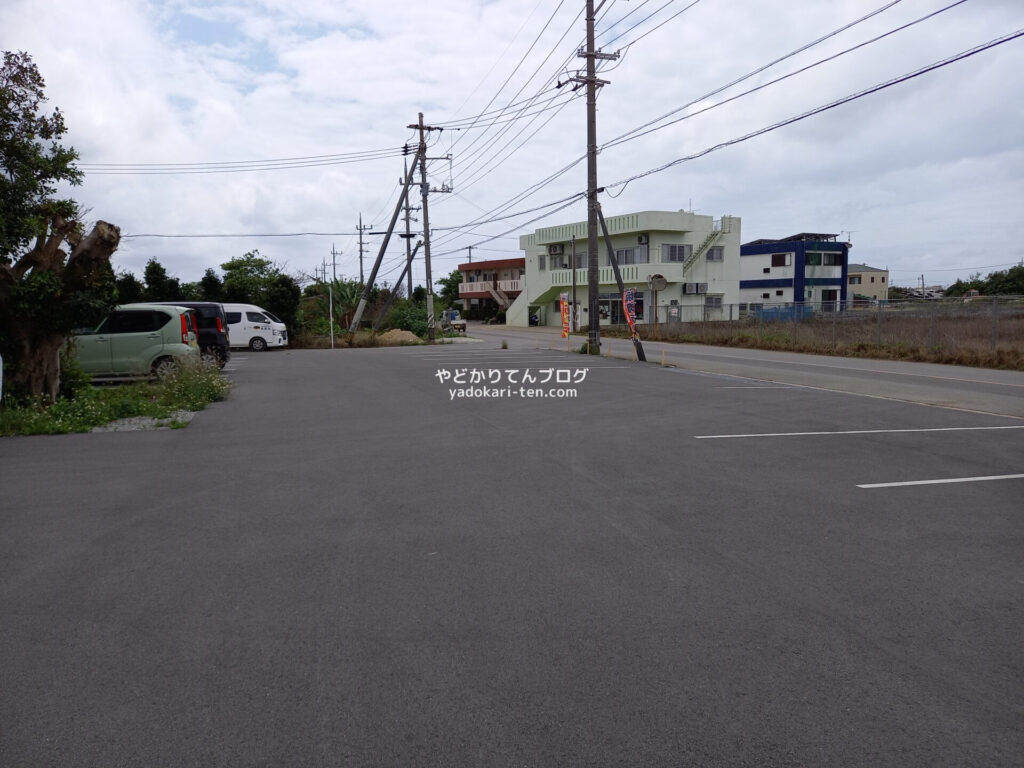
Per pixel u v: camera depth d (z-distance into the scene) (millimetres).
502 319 73250
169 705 3473
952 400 14195
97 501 6949
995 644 4039
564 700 3498
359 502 6891
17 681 3691
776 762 3031
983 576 5020
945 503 6805
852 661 3857
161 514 6523
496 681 3672
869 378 18781
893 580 4949
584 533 5949
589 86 24797
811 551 5516
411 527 6129
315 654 3961
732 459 8688
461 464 8469
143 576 5074
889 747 3123
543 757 3072
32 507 6750
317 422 11508
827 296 62562
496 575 5066
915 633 4172
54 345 12648
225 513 6555
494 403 13680
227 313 31078
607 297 54656
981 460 8641
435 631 4223
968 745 3135
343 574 5102
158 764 3037
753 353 29797
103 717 3373
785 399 14148
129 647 4043
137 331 16312
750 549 5562
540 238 61250
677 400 14008
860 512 6512
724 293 53406
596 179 25938
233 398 14445
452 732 3250
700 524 6168
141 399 13008
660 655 3926
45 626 4305
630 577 5016
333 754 3100
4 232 11727
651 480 7672
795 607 4523
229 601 4652
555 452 9125
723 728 3264
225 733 3250
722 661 3859
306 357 26609
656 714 3375
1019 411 12664
